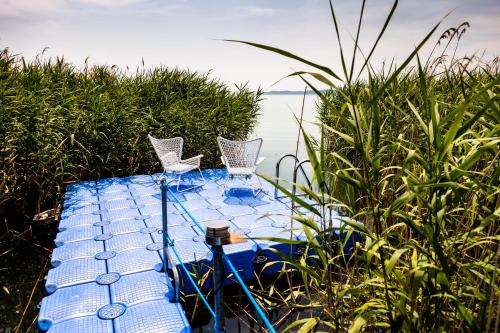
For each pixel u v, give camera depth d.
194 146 7.45
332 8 1.19
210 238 1.57
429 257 1.48
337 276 2.51
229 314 2.99
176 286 2.60
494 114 1.58
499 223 1.69
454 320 1.56
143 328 2.32
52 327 2.33
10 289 3.43
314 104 7.30
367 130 1.55
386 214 1.46
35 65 6.82
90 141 6.07
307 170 7.16
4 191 4.54
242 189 5.86
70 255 3.36
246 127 8.40
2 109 4.59
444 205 1.46
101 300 2.64
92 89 6.65
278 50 1.29
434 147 1.42
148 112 7.22
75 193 5.44
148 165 7.19
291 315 2.85
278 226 4.10
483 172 1.60
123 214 4.55
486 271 1.44
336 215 3.76
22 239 4.37
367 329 1.96
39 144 4.95
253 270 3.40
